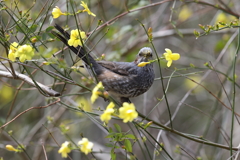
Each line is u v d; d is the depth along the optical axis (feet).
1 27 23.03
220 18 39.63
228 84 43.47
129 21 47.67
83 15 44.45
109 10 49.98
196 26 53.67
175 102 52.11
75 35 21.63
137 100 51.26
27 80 25.02
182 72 50.88
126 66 31.19
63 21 40.32
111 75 30.78
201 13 45.80
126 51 44.37
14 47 20.99
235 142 42.73
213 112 37.22
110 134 20.31
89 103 42.34
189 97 51.72
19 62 22.58
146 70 31.35
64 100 43.37
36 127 43.45
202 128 47.50
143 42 44.04
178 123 51.19
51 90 23.75
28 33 23.36
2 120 32.60
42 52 21.06
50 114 43.60
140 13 45.55
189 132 49.39
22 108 47.11
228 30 42.93
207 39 52.80
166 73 52.06
